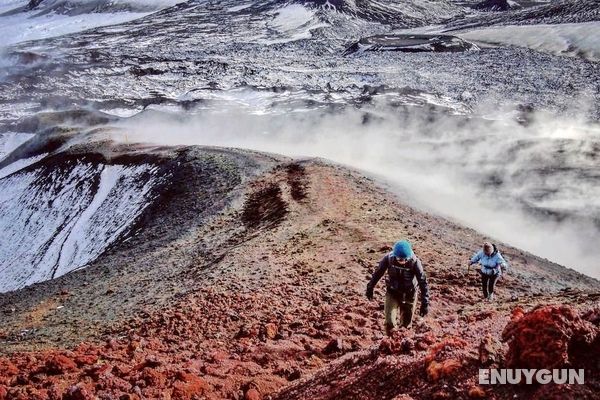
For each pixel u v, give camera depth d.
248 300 13.73
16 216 57.09
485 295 13.22
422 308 7.54
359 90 112.94
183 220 32.16
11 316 18.91
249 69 141.38
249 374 7.84
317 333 9.95
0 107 116.62
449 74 128.88
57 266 46.25
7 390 7.27
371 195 28.56
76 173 57.72
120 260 25.47
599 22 165.88
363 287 14.25
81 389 6.64
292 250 18.84
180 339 11.23
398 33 193.50
